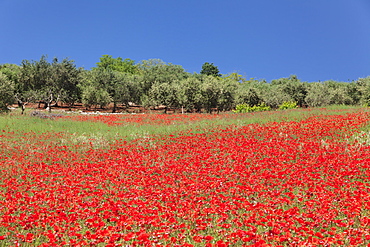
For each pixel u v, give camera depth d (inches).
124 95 2118.6
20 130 785.6
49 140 678.5
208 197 310.0
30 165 455.8
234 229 229.9
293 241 204.5
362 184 307.7
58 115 1250.0
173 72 3629.4
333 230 220.5
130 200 297.4
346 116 774.5
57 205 289.3
